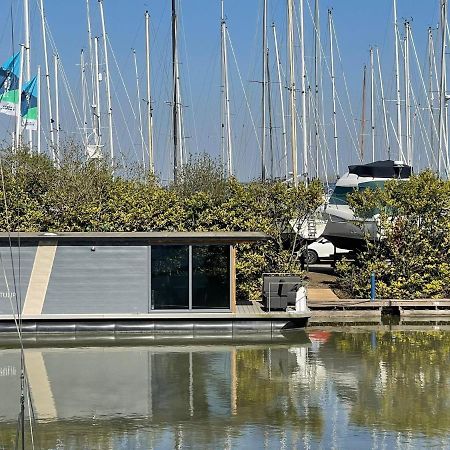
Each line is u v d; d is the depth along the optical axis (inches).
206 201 1157.7
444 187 1146.0
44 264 990.4
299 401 666.8
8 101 1279.5
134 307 990.4
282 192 1162.0
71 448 548.1
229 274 987.9
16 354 866.1
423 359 826.8
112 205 1160.2
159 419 619.2
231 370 783.1
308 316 979.9
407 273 1143.6
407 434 575.2
